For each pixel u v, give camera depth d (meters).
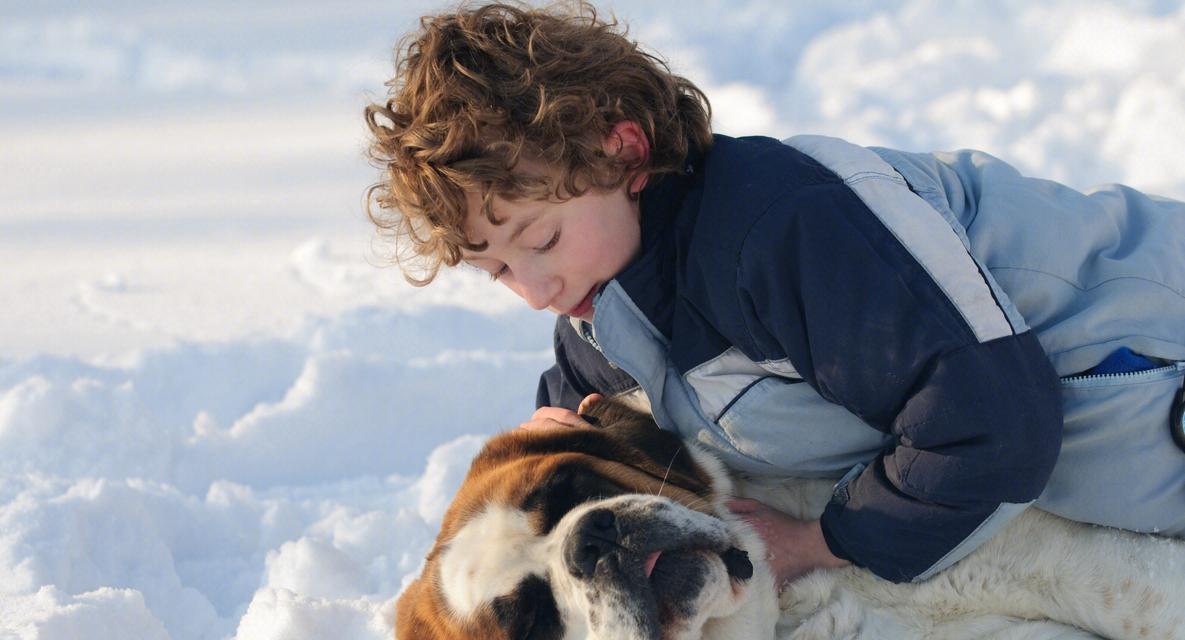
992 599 4.55
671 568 4.05
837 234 3.94
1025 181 4.71
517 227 4.11
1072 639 4.51
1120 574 4.41
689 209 4.23
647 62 4.44
